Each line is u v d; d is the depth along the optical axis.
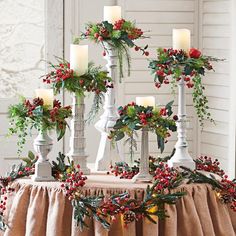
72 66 4.32
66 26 6.02
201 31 6.10
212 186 4.21
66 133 6.02
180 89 4.36
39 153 4.27
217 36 5.95
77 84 4.27
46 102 4.28
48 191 4.16
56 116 4.23
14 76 6.05
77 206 4.01
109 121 4.54
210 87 6.02
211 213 4.22
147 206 4.00
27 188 4.23
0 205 4.28
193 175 4.19
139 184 4.16
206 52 6.06
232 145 5.81
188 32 4.33
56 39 6.02
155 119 4.15
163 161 4.53
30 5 6.04
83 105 4.39
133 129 4.13
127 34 4.47
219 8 5.91
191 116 6.14
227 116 5.87
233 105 5.80
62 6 6.02
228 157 5.86
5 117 6.00
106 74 4.37
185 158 4.32
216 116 5.98
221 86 5.92
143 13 6.10
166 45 6.14
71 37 6.03
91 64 4.45
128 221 4.01
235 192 4.23
